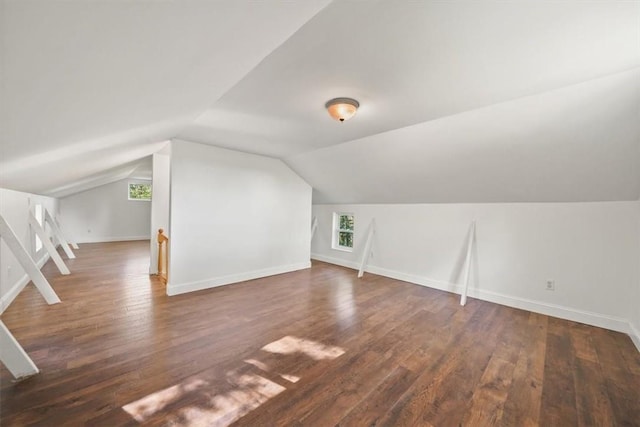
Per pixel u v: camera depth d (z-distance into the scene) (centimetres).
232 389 180
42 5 53
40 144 176
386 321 296
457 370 207
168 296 354
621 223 284
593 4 116
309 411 162
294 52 154
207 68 134
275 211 480
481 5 116
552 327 290
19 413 153
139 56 97
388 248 495
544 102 214
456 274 409
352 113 225
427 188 397
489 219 378
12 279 328
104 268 492
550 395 181
